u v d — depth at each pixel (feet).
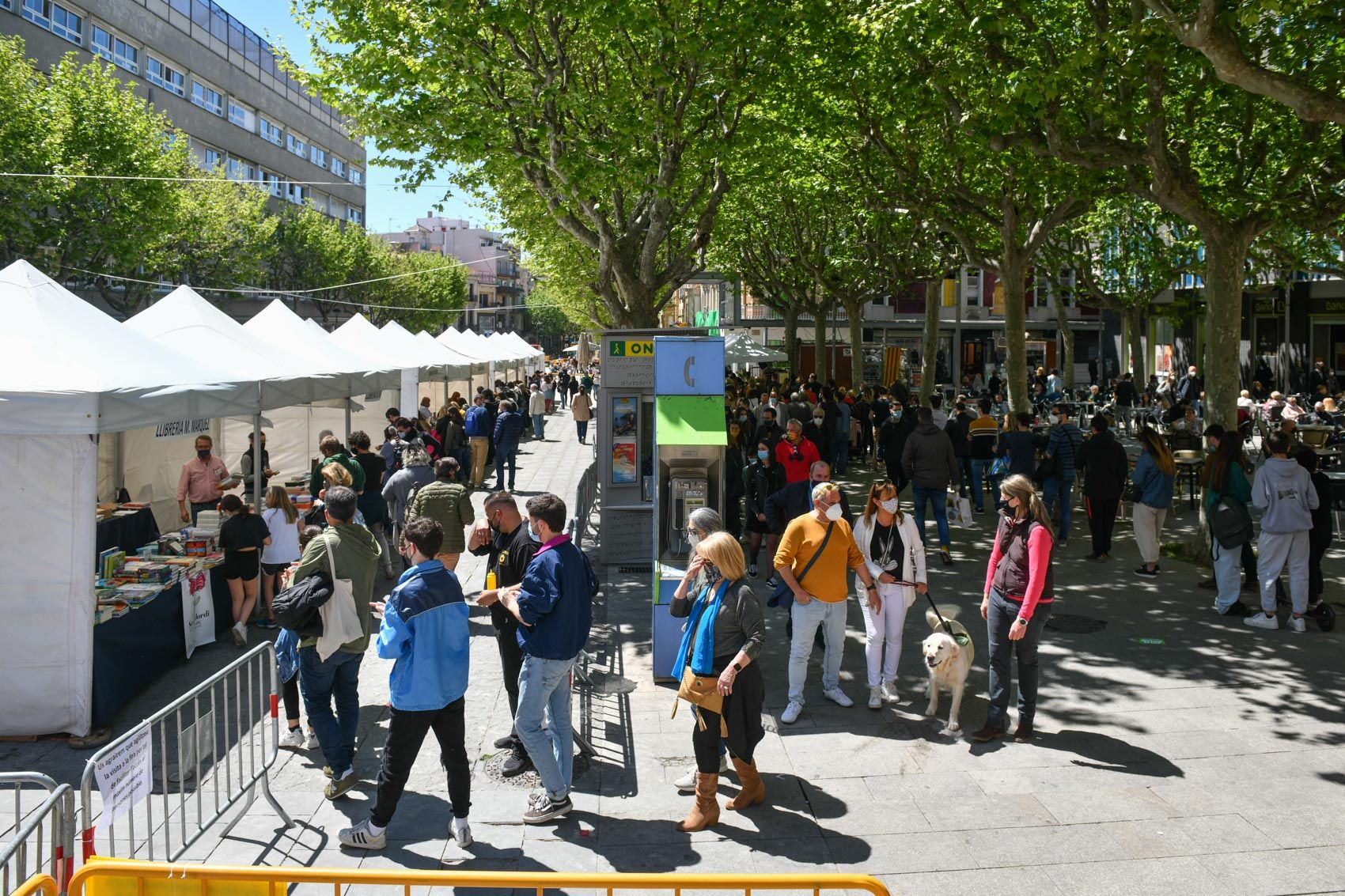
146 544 36.17
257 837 17.72
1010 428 44.62
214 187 117.19
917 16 37.29
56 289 25.82
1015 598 21.49
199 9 144.36
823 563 22.93
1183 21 28.48
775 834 17.72
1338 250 71.72
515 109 44.98
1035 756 21.03
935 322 75.10
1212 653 27.55
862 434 73.05
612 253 48.96
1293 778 19.77
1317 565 30.22
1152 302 104.73
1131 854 16.94
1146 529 36.27
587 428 92.99
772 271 98.27
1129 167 38.09
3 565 22.36
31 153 79.20
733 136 48.03
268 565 31.71
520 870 16.52
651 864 16.70
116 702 23.68
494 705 24.54
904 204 56.54
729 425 51.24
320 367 43.27
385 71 44.70
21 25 103.55
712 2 43.47
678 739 22.16
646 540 39.88
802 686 23.32
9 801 19.54
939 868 16.55
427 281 190.08
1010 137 39.55
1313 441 53.06
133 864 11.28
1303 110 27.48
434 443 53.98
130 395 23.88
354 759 21.16
